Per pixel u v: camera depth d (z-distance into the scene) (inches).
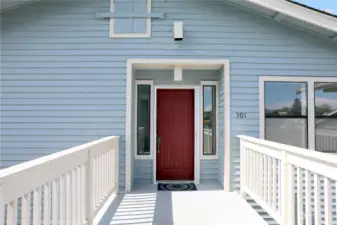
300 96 214.7
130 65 212.4
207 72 247.0
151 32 213.2
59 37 212.4
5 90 210.1
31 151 209.6
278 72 213.3
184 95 251.8
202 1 214.2
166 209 169.9
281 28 214.2
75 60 212.4
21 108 210.4
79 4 213.5
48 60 211.8
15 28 211.5
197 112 248.5
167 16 213.6
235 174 211.6
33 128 210.2
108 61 212.5
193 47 213.2
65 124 211.3
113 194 197.5
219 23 213.9
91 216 132.9
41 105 210.7
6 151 209.3
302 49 214.1
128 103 211.9
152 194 204.1
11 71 210.7
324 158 91.4
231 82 212.5
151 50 212.7
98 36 213.2
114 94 212.2
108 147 177.2
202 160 248.7
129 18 213.5
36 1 211.8
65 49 212.4
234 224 147.3
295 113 213.6
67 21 213.0
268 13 209.0
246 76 213.2
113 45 213.0
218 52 213.2
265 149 150.9
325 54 214.2
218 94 245.8
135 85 242.1
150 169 245.0
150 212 164.6
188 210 168.7
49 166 91.3
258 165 164.4
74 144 210.5
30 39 211.6
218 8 214.4
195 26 213.5
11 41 211.2
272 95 214.4
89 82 212.2
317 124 213.6
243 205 178.5
